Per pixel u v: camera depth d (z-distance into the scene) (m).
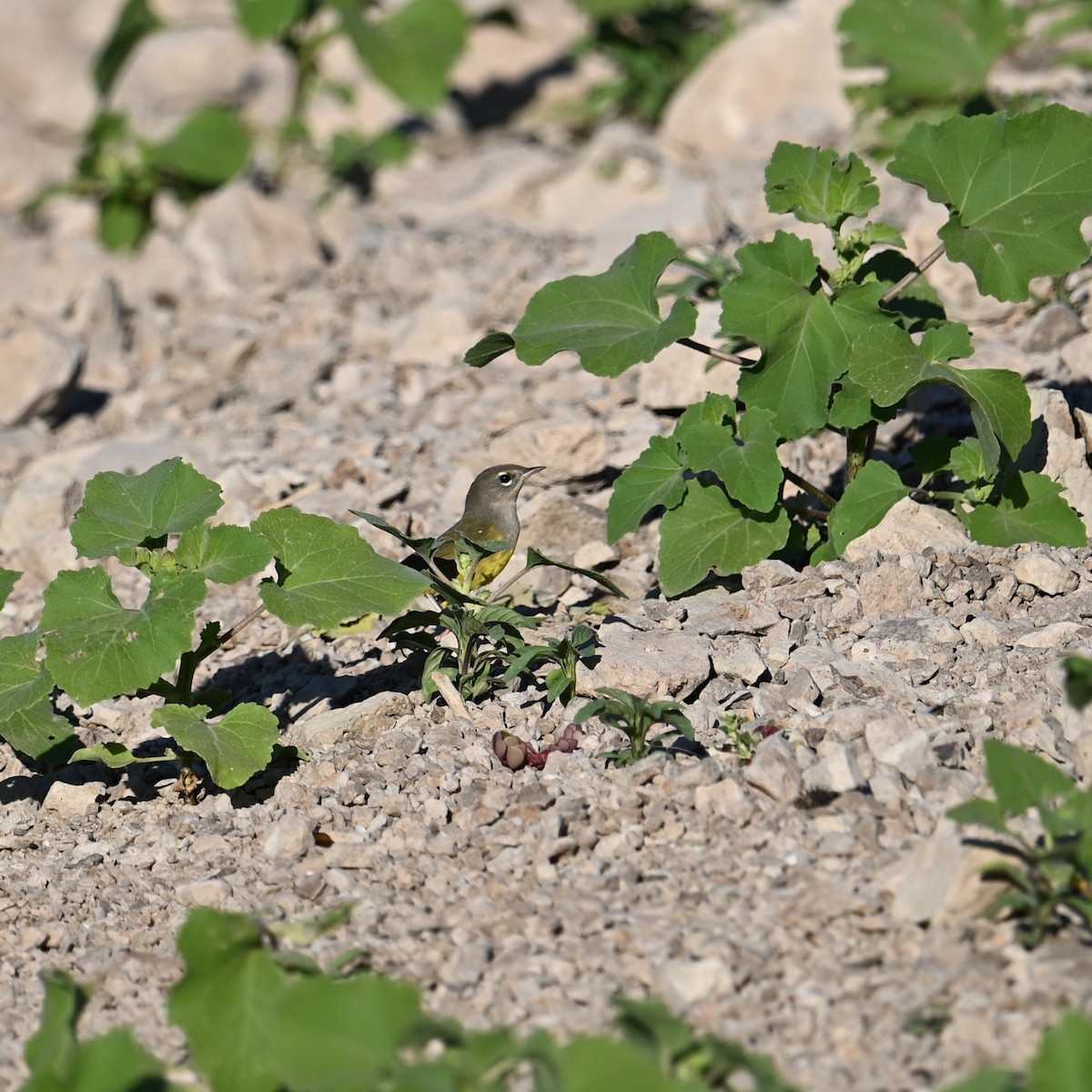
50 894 8.02
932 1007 6.19
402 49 21.23
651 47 21.20
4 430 14.25
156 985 7.23
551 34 24.36
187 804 8.79
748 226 15.27
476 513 10.81
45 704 9.14
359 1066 6.07
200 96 23.41
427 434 12.79
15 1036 7.01
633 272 9.95
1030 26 19.06
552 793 7.94
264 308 15.76
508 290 14.66
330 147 20.55
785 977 6.49
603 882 7.26
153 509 8.88
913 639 8.94
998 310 12.62
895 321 9.45
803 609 9.34
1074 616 9.05
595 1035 6.05
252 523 8.89
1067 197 9.18
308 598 8.59
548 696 8.68
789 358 9.40
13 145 22.42
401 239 16.16
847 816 7.37
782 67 18.67
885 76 17.12
